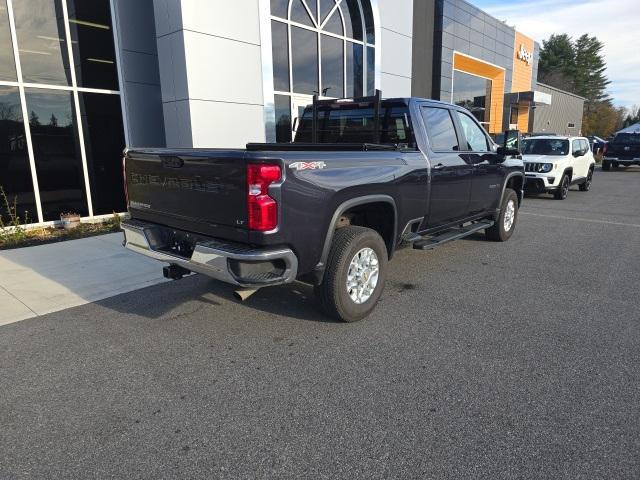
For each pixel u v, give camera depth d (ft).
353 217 14.89
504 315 14.32
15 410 9.51
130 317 14.29
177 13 26.53
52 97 27.22
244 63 29.81
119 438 8.62
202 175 11.47
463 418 9.11
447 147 17.78
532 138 46.14
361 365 11.24
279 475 7.66
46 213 27.55
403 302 15.47
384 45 45.03
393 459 8.00
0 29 25.03
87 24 28.17
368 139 17.35
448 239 17.63
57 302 15.56
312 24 38.27
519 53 97.76
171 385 10.42
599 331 13.10
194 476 7.65
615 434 8.57
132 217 14.64
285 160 10.73
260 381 10.55
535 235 26.30
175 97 28.07
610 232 27.17
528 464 7.84
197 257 11.37
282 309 14.79
